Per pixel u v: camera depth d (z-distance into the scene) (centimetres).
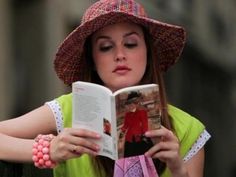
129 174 396
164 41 428
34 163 382
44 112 415
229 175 3503
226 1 3628
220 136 3528
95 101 361
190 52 3019
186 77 3056
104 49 401
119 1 405
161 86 416
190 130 417
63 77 434
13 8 1745
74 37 407
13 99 1691
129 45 400
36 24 1786
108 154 363
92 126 365
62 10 1836
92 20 392
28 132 408
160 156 367
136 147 363
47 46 1783
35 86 1756
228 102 3691
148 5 2506
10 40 1708
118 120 354
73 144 365
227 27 3609
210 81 3434
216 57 3400
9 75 1680
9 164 388
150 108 361
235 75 3684
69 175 411
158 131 362
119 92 353
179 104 2961
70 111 417
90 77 425
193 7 3048
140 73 401
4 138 390
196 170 414
